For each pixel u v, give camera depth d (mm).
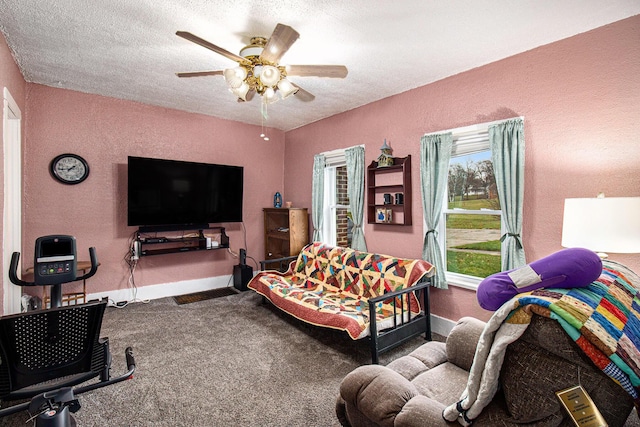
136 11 2027
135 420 1792
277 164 5207
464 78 2885
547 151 2396
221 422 1778
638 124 2016
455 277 3096
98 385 1546
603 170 2146
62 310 1459
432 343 1837
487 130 2730
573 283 968
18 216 2990
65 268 2080
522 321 910
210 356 2543
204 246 4293
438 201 2990
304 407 1913
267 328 3119
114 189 3789
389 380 1284
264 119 4613
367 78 3049
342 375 2273
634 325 923
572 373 846
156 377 2234
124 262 3885
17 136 2973
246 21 2141
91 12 2037
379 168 3469
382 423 1165
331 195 4527
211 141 4492
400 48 2486
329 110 4102
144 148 3963
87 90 3508
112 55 2643
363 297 3152
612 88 2111
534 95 2459
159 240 3949
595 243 1697
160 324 3207
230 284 4734
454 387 1428
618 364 802
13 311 2854
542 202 2418
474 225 3074
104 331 3021
